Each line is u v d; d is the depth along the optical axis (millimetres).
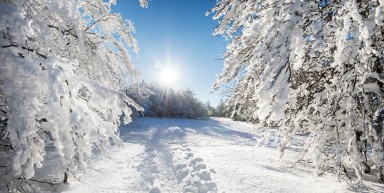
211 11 4270
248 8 3828
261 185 4590
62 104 2773
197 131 19500
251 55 3172
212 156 7625
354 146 4273
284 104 2205
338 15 3385
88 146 3025
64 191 4129
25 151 2609
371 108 4617
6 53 2768
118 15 5250
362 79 3922
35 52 3045
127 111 3084
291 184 4590
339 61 3357
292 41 2379
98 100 2971
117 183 4992
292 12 2508
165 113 38469
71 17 3809
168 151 9383
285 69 2297
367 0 3896
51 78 2695
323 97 5078
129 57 5668
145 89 7156
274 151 8977
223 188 4582
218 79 3227
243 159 7137
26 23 2842
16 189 3320
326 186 4441
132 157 7816
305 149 5535
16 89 2686
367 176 5418
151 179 5500
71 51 4031
